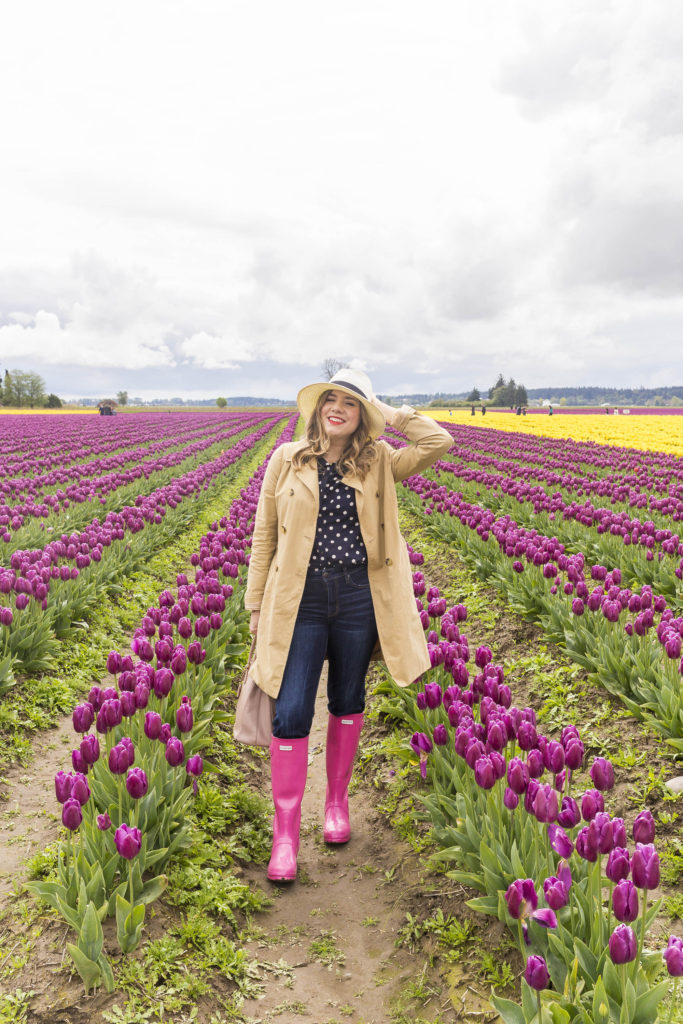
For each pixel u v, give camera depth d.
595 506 13.34
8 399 132.50
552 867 3.09
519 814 3.36
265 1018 2.94
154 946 3.08
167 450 29.95
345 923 3.64
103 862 3.27
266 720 4.04
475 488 16.47
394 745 5.20
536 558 7.56
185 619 5.27
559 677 6.14
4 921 3.25
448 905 3.52
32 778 4.73
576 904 2.88
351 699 4.11
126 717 4.15
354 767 5.34
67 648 6.84
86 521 12.66
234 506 11.17
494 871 3.25
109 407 79.50
